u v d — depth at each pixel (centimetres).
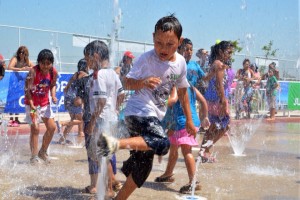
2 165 531
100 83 379
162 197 389
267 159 626
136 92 333
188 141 418
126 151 653
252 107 1486
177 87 350
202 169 537
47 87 568
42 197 378
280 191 421
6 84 988
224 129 596
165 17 323
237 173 512
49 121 563
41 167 524
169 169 450
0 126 974
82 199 374
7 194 387
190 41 477
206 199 386
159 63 327
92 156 387
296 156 657
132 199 378
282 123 1352
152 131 315
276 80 1523
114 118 381
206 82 584
